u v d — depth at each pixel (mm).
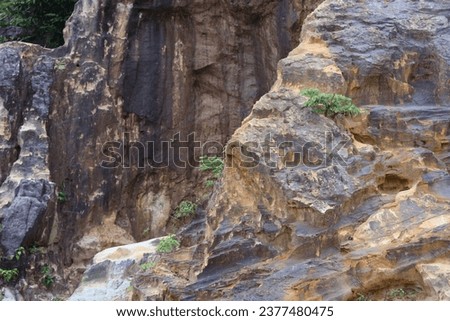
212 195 14594
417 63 14656
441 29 14836
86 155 19297
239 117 20406
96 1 19828
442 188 12859
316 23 15031
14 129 18891
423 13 15102
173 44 20281
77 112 19312
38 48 19766
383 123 13836
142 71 20047
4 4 23359
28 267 17344
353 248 12117
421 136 13680
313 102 13461
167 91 20219
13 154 18797
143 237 19875
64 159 19047
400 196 12664
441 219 12234
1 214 17562
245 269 12305
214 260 12555
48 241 17953
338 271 11844
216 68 20422
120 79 19797
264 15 19844
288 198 12625
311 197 12539
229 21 20203
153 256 14773
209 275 12500
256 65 20281
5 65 19109
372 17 14969
